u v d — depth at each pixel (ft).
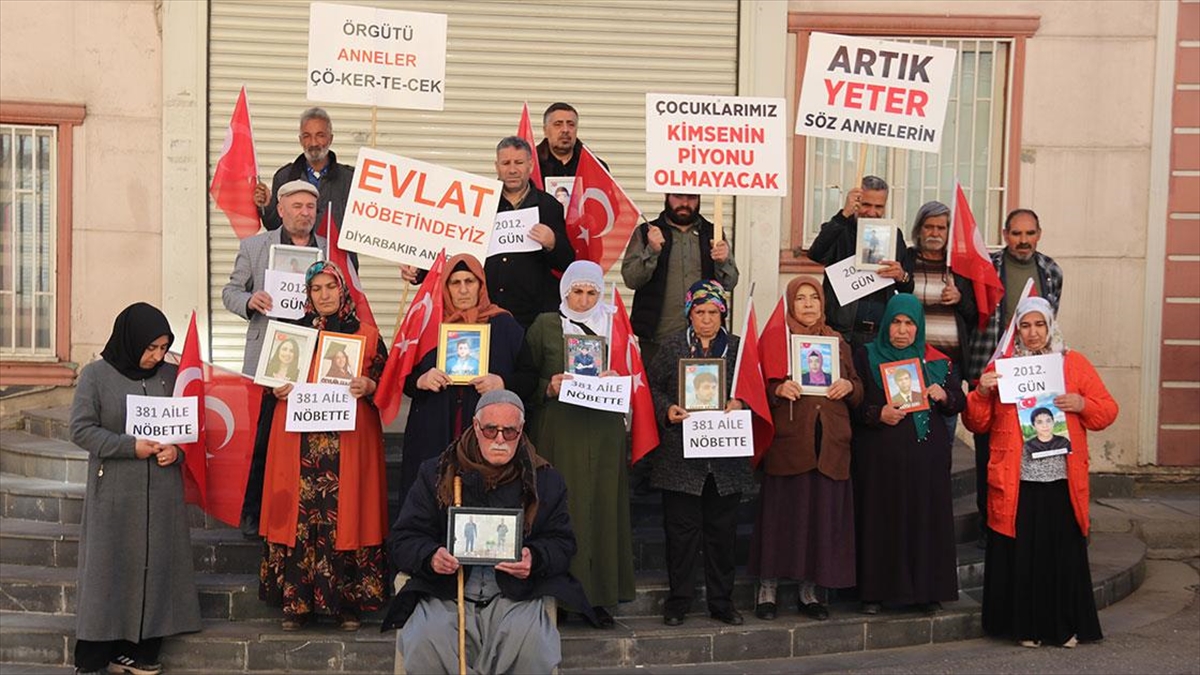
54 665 22.89
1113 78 34.35
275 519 22.54
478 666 18.15
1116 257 34.53
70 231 33.37
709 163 24.89
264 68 33.73
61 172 33.27
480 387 22.31
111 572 21.84
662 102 24.81
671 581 23.70
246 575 24.57
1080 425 24.09
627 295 34.32
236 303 24.63
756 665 23.12
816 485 23.71
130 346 22.18
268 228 27.12
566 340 22.75
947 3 34.24
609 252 26.94
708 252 26.04
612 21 34.58
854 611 24.64
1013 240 27.37
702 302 23.52
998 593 24.29
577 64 34.58
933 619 24.44
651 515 26.78
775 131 25.00
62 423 30.48
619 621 23.93
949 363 24.68
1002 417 24.13
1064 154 34.45
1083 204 34.50
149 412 22.07
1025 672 22.61
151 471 22.16
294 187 24.39
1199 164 34.45
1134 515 32.14
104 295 33.53
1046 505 24.00
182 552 22.47
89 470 22.00
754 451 23.90
